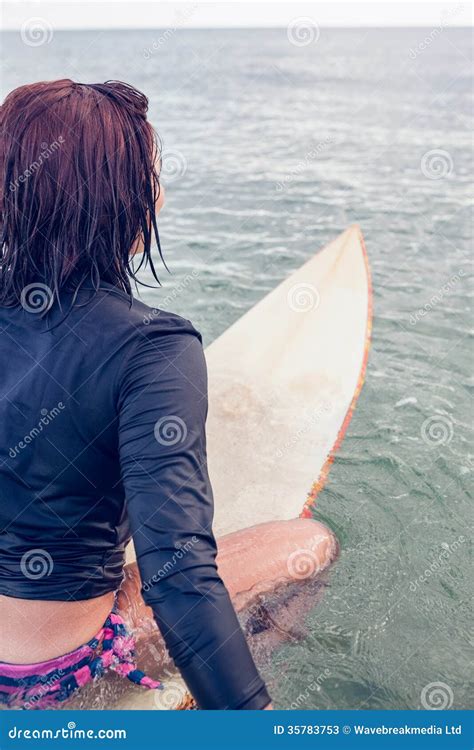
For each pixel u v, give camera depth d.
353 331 3.25
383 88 15.96
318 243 5.17
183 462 1.11
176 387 1.16
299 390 2.90
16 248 1.24
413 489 2.67
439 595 2.13
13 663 1.32
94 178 1.20
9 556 1.32
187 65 22.02
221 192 6.49
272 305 3.41
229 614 1.04
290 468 2.51
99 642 1.40
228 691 1.00
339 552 1.90
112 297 1.26
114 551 1.42
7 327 1.27
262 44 37.03
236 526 2.25
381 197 6.41
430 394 3.30
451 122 10.83
